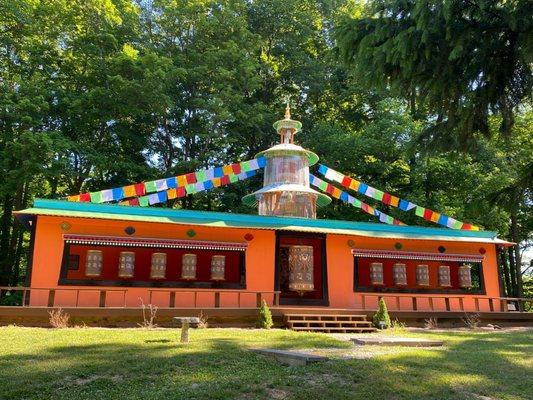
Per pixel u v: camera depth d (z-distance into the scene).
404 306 18.50
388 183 30.03
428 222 27.00
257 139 33.91
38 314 13.72
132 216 15.92
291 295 18.53
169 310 14.63
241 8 33.06
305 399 7.11
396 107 28.56
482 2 6.59
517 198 8.54
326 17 36.59
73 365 8.41
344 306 17.55
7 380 7.48
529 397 7.76
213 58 29.69
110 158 28.17
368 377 8.27
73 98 26.58
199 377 7.95
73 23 27.42
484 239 19.67
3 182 24.44
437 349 11.57
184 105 30.86
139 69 26.42
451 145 8.59
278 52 36.44
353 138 28.23
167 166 32.72
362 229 18.41
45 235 15.18
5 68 27.59
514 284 32.22
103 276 17.28
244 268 16.77
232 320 15.37
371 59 7.63
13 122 24.61
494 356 10.75
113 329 13.19
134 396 6.98
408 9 7.28
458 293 19.12
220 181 20.88
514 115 8.45
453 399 7.46
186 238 16.45
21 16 25.81
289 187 19.66
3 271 25.97
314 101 37.34
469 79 7.56
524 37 6.85
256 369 8.59
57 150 23.64
